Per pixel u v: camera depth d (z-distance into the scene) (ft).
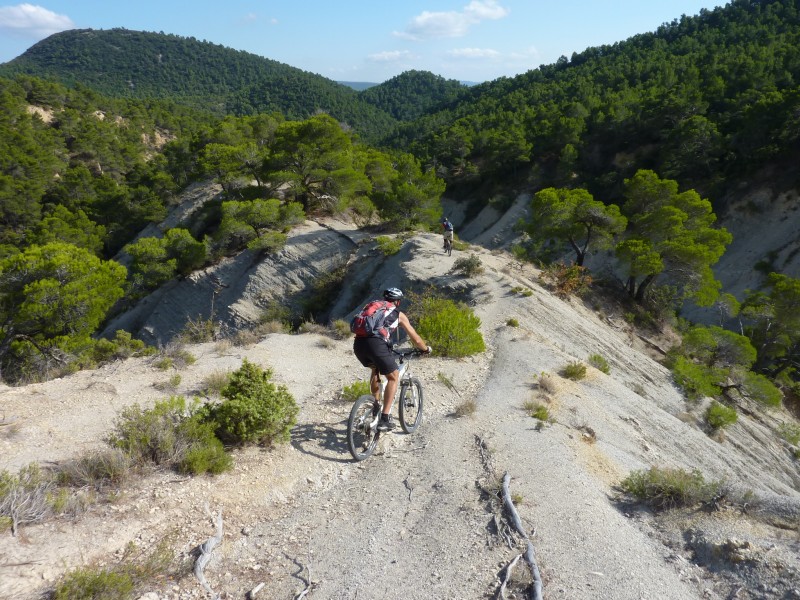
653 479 18.56
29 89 379.76
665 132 205.36
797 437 72.33
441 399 29.43
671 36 444.14
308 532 15.12
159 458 17.01
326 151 143.84
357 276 111.04
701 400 69.26
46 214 213.25
